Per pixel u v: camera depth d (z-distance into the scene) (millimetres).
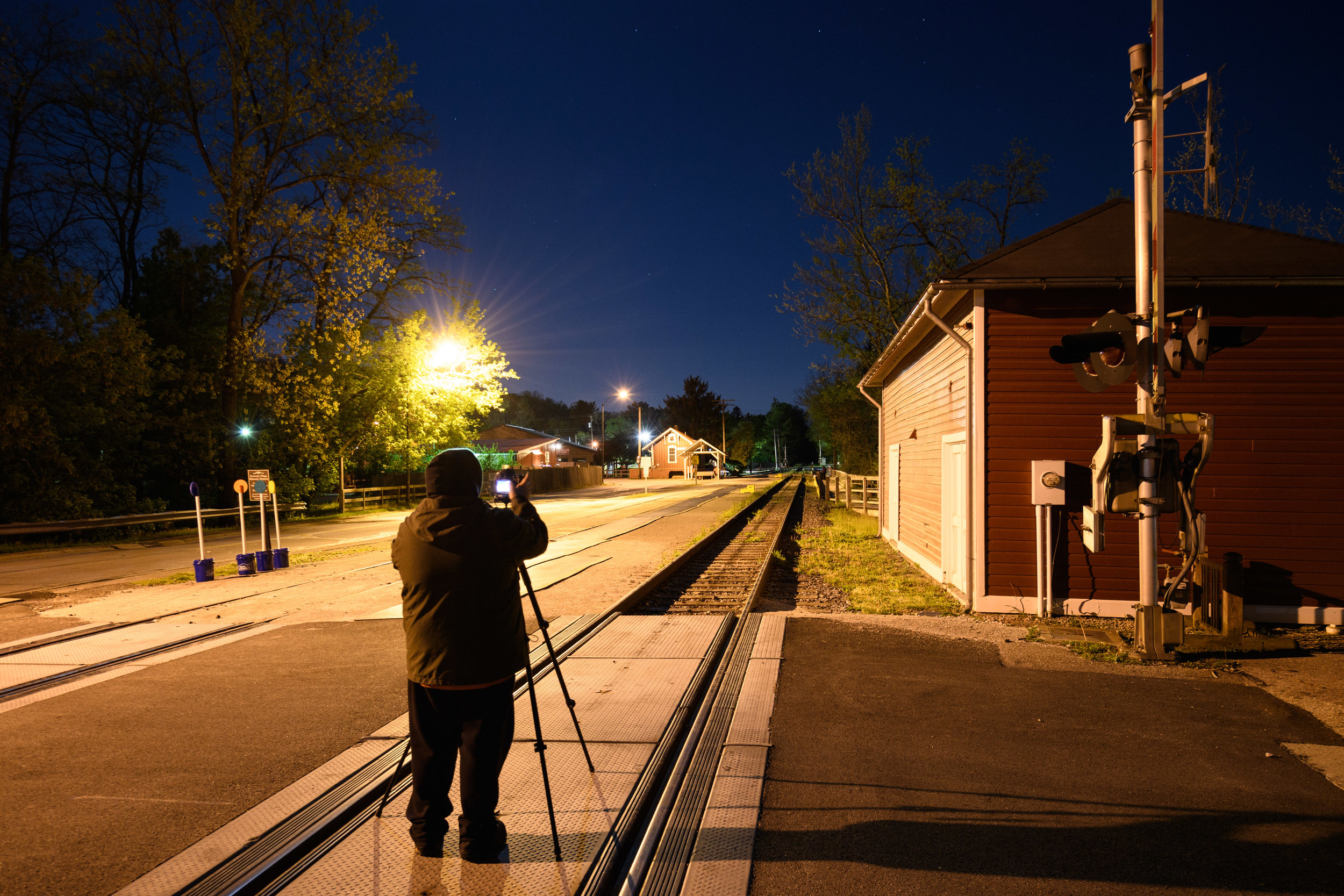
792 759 4105
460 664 2900
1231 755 4191
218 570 12555
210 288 27703
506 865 3039
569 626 7312
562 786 3748
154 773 3973
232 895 2826
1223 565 6574
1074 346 6289
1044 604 7926
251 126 24812
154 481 25656
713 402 94688
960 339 8500
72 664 6164
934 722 4684
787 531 18422
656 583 9945
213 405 26156
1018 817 3451
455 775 3957
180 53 24281
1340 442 7676
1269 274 7480
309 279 26453
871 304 29875
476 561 2898
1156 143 6160
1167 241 8273
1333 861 3084
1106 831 3326
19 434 19062
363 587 10250
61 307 20266
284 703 5137
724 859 3072
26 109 22625
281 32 24656
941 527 10359
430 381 31734
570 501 36031
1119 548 7895
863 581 10594
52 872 2998
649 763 4020
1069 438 8078
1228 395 7820
